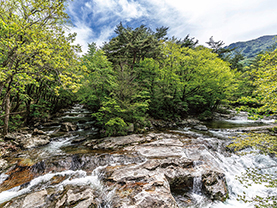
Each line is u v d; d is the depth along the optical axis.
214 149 9.55
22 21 6.44
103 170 6.42
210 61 19.12
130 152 8.53
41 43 5.92
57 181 5.66
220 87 20.89
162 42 21.45
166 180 5.50
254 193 5.64
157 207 4.11
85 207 4.14
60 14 7.05
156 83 18.34
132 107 12.02
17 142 9.20
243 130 13.73
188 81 20.86
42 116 17.62
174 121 19.28
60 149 9.07
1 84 7.12
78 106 32.66
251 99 5.94
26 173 6.04
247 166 7.74
